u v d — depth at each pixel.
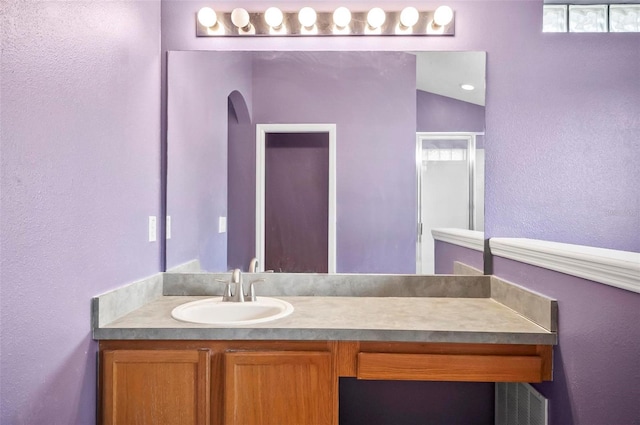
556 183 1.73
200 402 1.23
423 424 1.86
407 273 1.79
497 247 1.64
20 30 0.91
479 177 1.76
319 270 1.81
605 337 1.01
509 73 1.74
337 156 1.82
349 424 1.87
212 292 1.76
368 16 1.71
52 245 1.03
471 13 1.75
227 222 1.82
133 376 1.23
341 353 1.26
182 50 1.79
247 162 1.83
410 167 1.80
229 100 1.81
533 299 1.33
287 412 1.24
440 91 1.78
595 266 1.02
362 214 1.82
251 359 1.23
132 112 1.47
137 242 1.52
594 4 1.87
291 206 1.83
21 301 0.93
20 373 0.93
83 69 1.16
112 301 1.31
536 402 1.38
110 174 1.32
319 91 1.82
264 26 1.80
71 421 1.12
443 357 1.24
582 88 1.72
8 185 0.89
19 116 0.91
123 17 1.40
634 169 1.71
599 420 1.03
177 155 1.78
